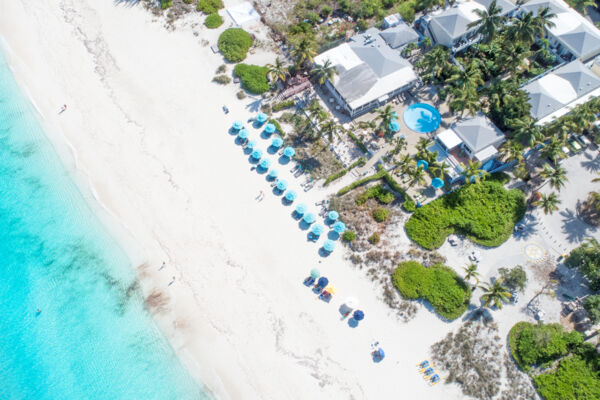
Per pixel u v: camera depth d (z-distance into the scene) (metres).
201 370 64.31
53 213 77.25
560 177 72.25
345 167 81.00
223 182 79.94
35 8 102.06
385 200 76.94
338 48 90.38
